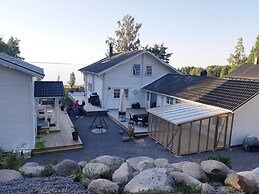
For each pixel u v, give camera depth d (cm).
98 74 2531
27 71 1255
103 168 797
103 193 601
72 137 1589
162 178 659
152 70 2834
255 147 1523
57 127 1798
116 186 627
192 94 2014
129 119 2200
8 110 1294
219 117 1527
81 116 2423
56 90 1631
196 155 1438
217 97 1755
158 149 1532
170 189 605
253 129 1652
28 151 1349
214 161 849
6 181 702
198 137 1477
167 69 2912
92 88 3073
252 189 661
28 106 1327
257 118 1645
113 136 1781
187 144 1443
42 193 579
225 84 1942
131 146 1578
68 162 857
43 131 1695
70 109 2598
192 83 2316
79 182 695
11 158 917
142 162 866
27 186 637
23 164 989
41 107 2256
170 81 2639
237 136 1608
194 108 1709
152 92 2566
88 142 1625
